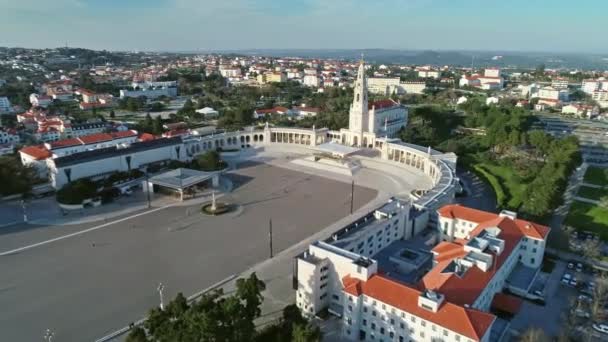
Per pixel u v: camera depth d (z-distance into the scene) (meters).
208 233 127.62
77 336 80.25
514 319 85.62
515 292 95.00
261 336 71.00
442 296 72.25
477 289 78.94
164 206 150.62
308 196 161.62
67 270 105.00
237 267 106.38
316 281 85.69
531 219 132.38
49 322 84.38
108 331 81.69
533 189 145.38
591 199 159.62
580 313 87.19
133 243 120.62
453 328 67.25
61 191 150.38
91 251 115.56
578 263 109.50
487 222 110.38
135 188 169.75
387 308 75.19
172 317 69.31
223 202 154.62
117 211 145.50
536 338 75.19
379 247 110.62
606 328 82.25
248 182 179.50
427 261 105.81
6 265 107.31
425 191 161.62
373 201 155.50
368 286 78.75
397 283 77.50
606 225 134.38
